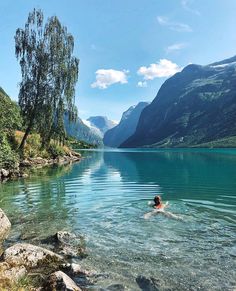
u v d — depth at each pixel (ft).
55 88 162.91
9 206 61.21
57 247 38.06
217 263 33.06
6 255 32.94
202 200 64.59
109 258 34.71
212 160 192.34
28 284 27.91
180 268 32.09
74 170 135.44
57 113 166.50
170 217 50.06
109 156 283.18
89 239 40.55
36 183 93.61
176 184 88.12
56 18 164.25
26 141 177.17
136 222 47.65
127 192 75.51
